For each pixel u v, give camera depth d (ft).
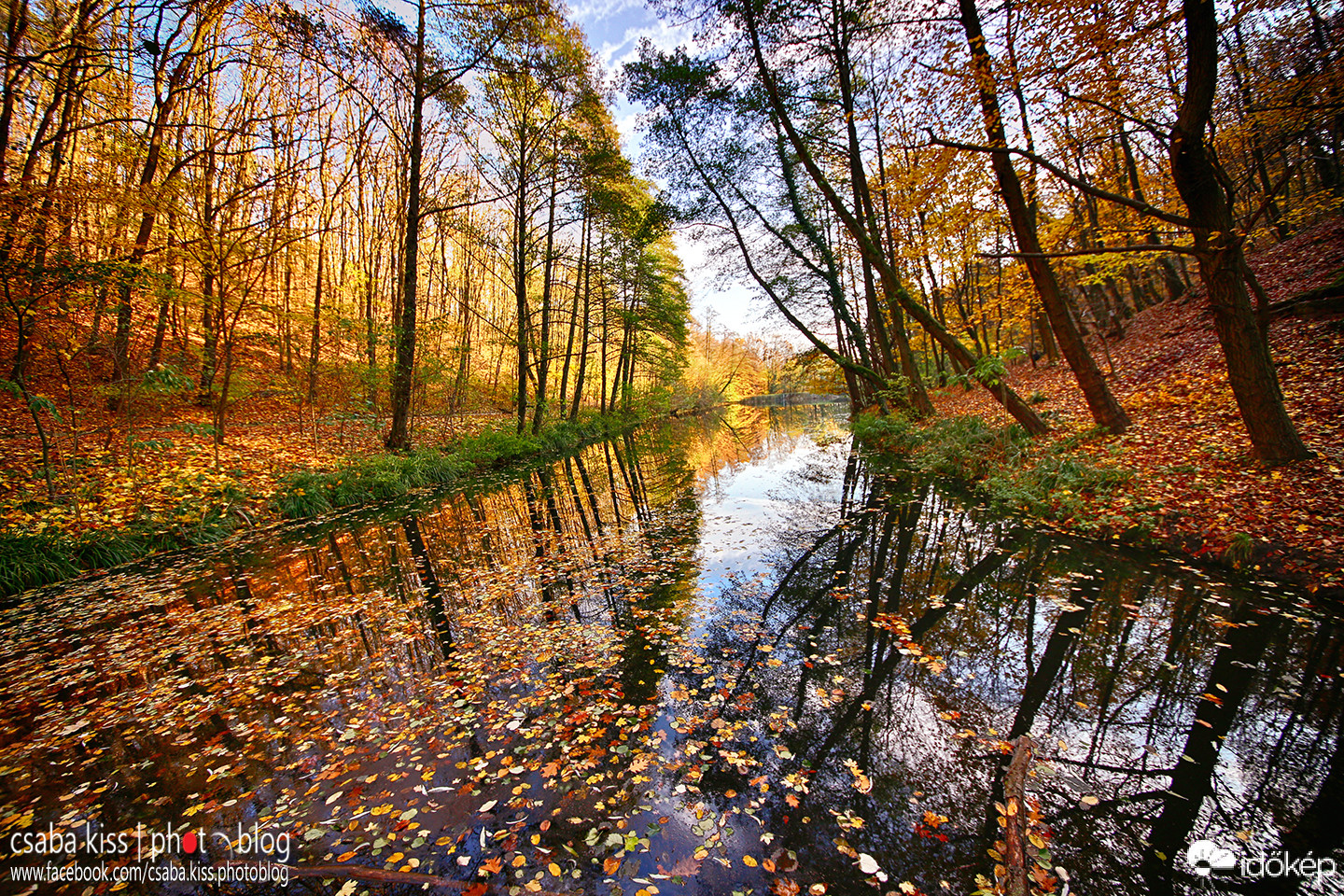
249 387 40.14
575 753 9.30
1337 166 38.24
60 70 21.89
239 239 28.94
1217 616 13.06
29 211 20.26
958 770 8.63
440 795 8.38
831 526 24.57
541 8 38.45
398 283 52.13
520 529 26.53
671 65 37.06
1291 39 23.97
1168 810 7.54
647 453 57.47
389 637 14.40
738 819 7.71
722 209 43.14
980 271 51.19
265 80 43.93
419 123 37.27
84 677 12.70
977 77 20.54
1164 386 29.30
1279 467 16.96
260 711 11.07
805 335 43.65
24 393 21.07
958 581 17.11
